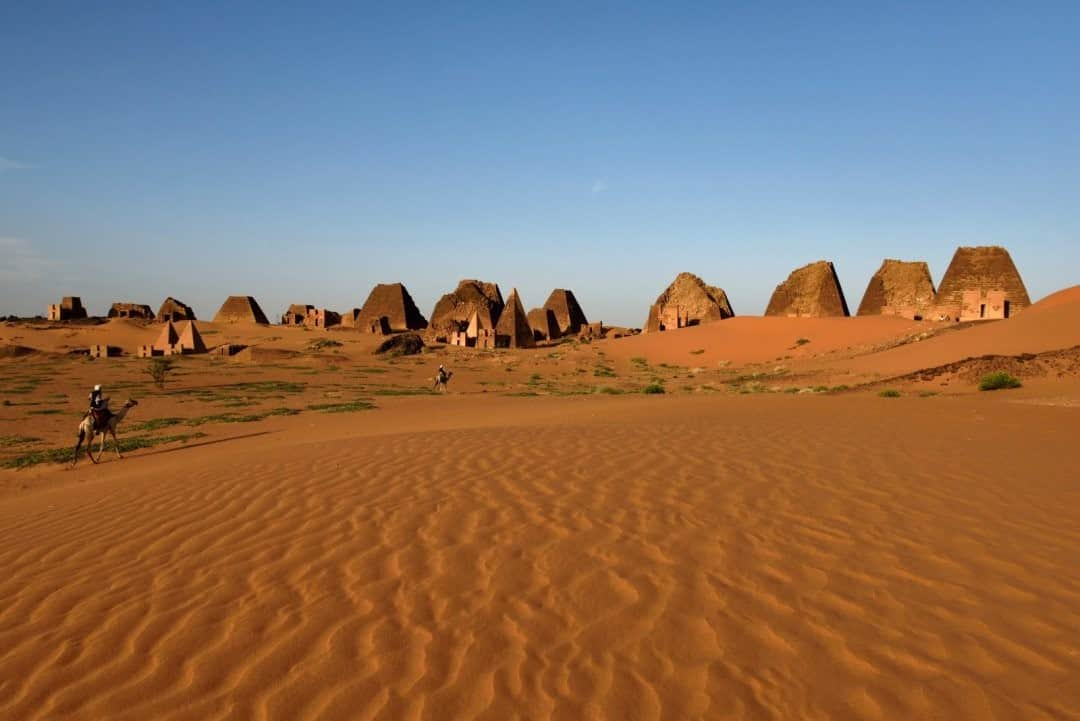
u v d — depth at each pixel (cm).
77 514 942
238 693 444
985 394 3122
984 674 426
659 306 14875
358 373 6756
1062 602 517
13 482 1652
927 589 548
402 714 413
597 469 989
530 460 1073
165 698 443
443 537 709
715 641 480
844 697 411
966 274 10288
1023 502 782
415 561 648
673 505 794
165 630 536
